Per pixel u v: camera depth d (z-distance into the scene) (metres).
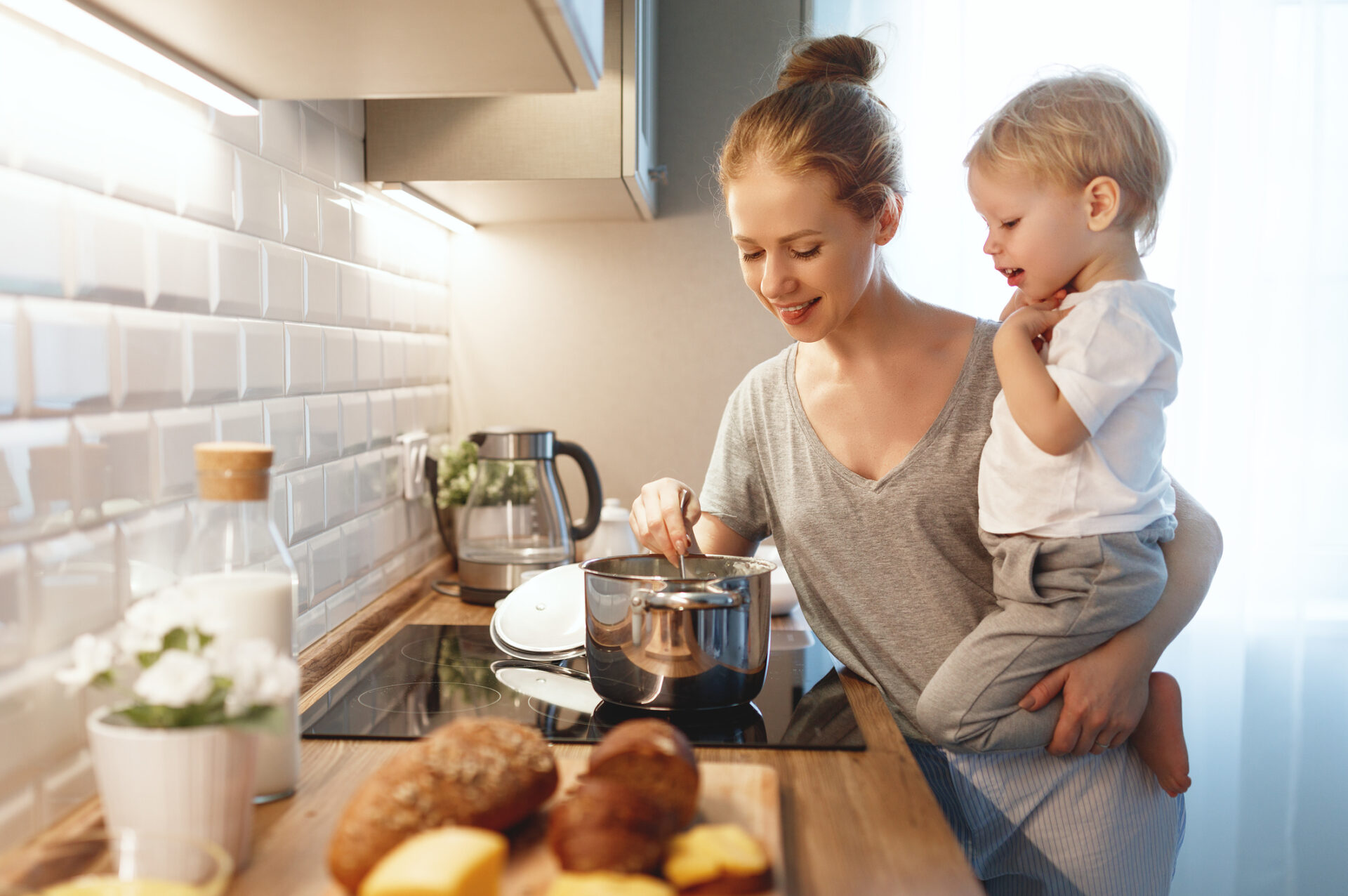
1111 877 1.11
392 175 1.49
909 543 1.20
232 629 0.71
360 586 1.49
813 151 1.04
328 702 1.04
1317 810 2.07
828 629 1.27
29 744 0.70
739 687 0.99
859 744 0.92
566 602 1.31
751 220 1.08
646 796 0.62
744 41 1.95
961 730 1.08
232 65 0.90
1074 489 1.06
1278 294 2.02
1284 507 2.04
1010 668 1.06
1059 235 1.12
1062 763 1.12
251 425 1.10
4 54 0.68
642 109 1.57
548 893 0.55
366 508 1.51
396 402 1.67
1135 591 1.05
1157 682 1.17
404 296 1.72
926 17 1.98
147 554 0.87
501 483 1.63
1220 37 1.98
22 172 0.70
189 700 0.61
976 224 2.00
